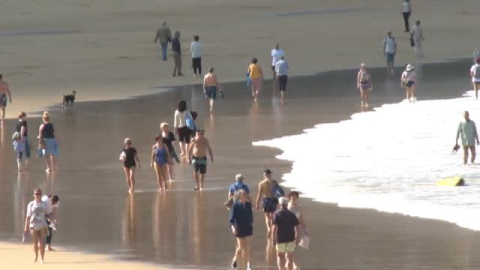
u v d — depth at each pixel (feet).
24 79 618.44
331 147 408.87
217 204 320.09
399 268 248.32
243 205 248.93
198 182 338.34
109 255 265.75
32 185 351.87
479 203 313.53
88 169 375.86
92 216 307.58
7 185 352.08
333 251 264.31
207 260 259.60
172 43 625.41
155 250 269.44
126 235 285.43
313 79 616.39
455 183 338.54
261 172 363.76
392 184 342.64
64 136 442.09
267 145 415.03
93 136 440.86
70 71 643.04
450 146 407.85
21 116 375.86
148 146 416.05
